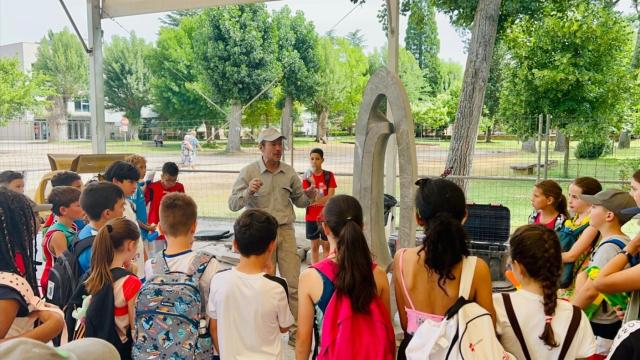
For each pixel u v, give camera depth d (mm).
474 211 5508
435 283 2074
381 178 4344
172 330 2318
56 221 3414
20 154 10781
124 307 2424
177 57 32906
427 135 10727
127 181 3979
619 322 2541
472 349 1859
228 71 26562
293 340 4164
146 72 37875
